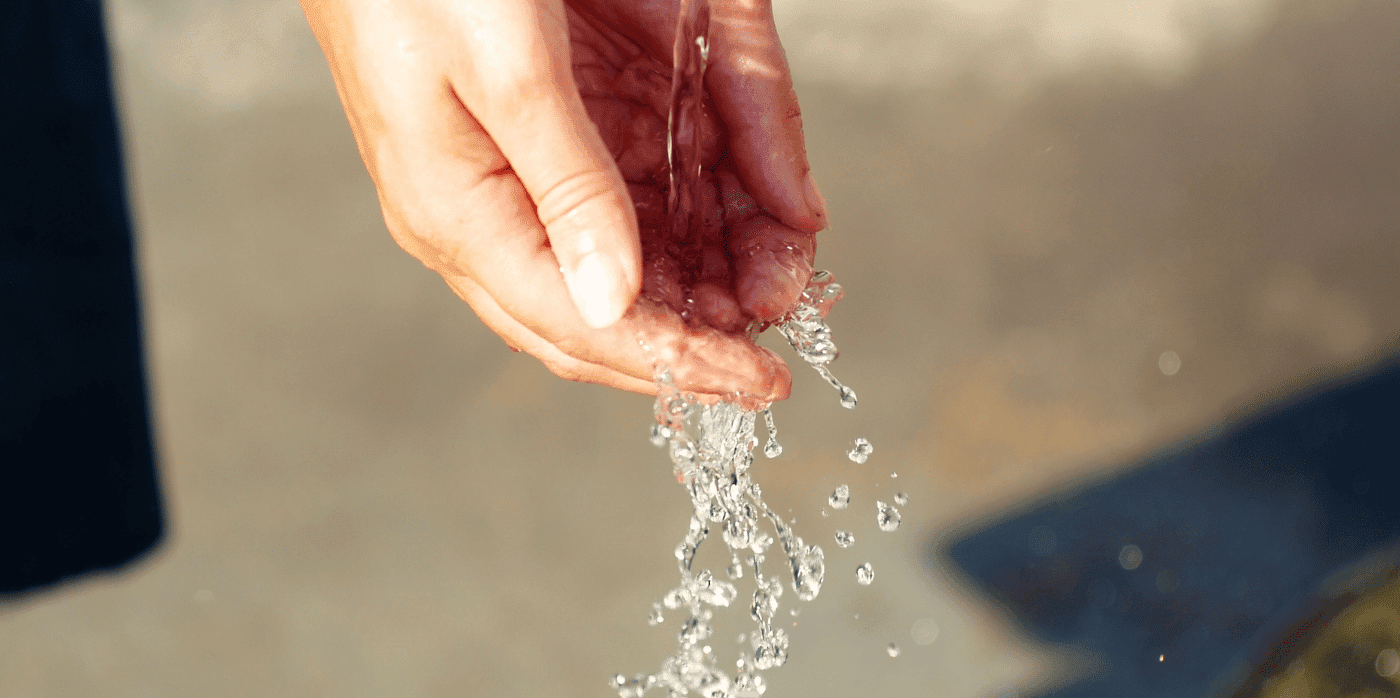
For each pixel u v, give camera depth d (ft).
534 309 2.13
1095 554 3.29
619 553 3.36
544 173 2.07
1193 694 2.80
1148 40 5.95
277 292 4.55
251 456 3.77
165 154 5.36
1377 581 2.71
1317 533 3.29
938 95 5.67
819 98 5.68
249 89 5.77
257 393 4.04
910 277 4.55
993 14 6.24
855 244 4.73
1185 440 3.76
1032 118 5.49
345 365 4.15
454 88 2.07
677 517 3.48
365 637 3.13
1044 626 3.06
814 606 3.17
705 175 2.23
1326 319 4.25
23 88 2.51
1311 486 3.49
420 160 2.10
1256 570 3.18
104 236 2.63
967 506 3.53
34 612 3.19
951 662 2.97
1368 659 2.56
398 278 4.62
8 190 2.53
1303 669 2.60
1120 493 3.53
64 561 2.69
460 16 2.04
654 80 2.25
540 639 3.10
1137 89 5.63
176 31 6.12
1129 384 4.00
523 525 3.48
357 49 2.08
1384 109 5.37
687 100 2.17
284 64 5.94
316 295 4.52
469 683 2.99
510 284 2.13
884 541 3.40
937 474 3.65
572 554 3.37
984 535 3.41
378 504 3.58
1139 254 4.66
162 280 4.61
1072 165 5.19
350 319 4.39
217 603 3.24
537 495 3.59
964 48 5.99
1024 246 4.72
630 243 2.07
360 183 5.22
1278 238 4.70
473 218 2.12
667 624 3.13
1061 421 3.85
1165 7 6.18
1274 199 4.91
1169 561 3.24
